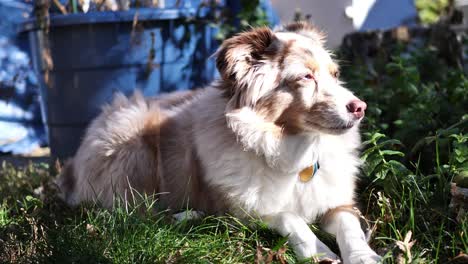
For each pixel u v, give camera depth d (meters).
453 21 2.28
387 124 1.40
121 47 1.53
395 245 0.96
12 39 2.04
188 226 1.11
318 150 1.10
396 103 1.47
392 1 2.54
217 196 1.11
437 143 1.14
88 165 1.27
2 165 1.72
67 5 1.61
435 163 1.20
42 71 1.60
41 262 0.96
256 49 1.09
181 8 1.58
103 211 1.15
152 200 1.18
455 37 1.92
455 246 0.96
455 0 2.97
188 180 1.18
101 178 1.25
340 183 1.11
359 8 2.39
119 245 1.00
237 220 1.08
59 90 1.58
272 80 1.07
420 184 1.11
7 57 2.03
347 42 2.02
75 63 1.54
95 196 1.24
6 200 1.27
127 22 1.52
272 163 1.08
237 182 1.08
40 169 1.56
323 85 1.07
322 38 1.24
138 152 1.23
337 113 1.04
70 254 0.97
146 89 1.58
